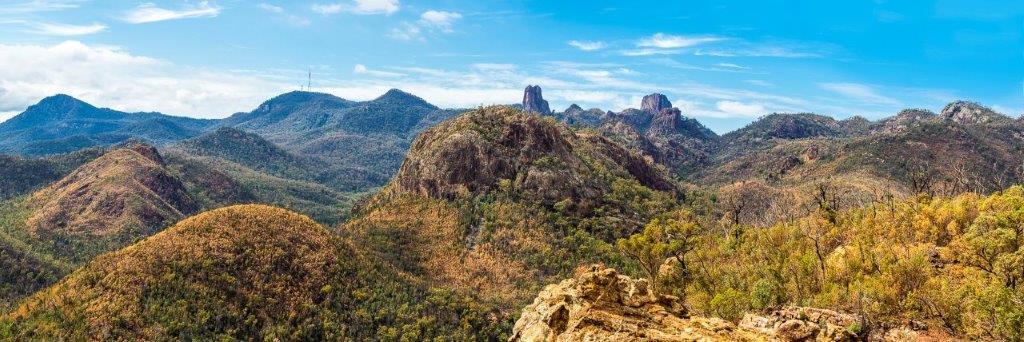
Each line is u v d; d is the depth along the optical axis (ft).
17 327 328.70
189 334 339.98
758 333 106.52
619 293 103.14
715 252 263.29
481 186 554.05
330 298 393.09
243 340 349.82
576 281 107.45
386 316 389.80
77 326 333.21
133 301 351.25
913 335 120.47
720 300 163.53
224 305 365.40
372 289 412.77
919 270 144.87
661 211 593.42
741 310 159.33
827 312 119.14
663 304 103.76
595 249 469.16
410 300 409.69
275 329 360.69
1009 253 133.28
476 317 393.70
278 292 385.09
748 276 193.26
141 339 331.16
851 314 123.75
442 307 401.49
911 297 132.87
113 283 362.74
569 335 91.35
